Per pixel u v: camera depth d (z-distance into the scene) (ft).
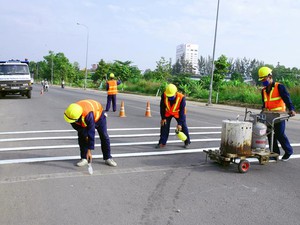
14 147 23.68
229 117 48.42
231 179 17.43
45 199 13.99
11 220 11.98
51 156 21.16
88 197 14.33
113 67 187.32
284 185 16.72
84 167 18.83
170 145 25.76
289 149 21.49
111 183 16.21
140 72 196.95
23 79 72.08
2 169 18.15
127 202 13.89
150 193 15.02
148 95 117.19
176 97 23.56
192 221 12.26
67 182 16.19
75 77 280.51
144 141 27.20
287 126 40.55
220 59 94.79
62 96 88.07
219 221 12.32
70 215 12.51
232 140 18.69
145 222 12.07
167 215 12.72
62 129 32.14
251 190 15.83
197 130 34.12
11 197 14.14
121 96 101.76
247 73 440.45
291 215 13.05
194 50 578.25
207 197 14.73
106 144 19.30
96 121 18.49
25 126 33.86
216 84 97.19
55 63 295.48
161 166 19.56
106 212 12.85
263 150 20.07
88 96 92.27
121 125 36.06
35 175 17.19
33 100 70.08
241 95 82.74
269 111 20.90
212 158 19.85
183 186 16.10
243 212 13.20
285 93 20.51
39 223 11.80
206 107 69.41
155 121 40.06
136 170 18.58
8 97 79.30
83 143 19.15
